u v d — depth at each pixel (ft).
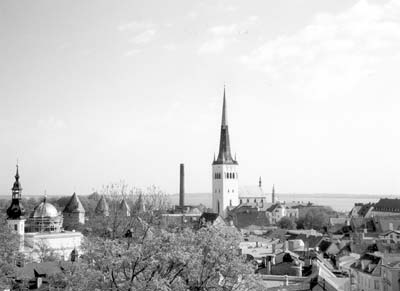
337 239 627.46
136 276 181.06
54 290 244.01
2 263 298.97
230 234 217.97
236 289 207.62
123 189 449.89
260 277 212.23
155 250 184.65
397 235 562.25
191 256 189.88
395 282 316.19
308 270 368.27
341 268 435.53
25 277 322.96
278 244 567.59
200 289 202.59
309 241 629.51
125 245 210.38
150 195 437.99
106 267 178.29
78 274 188.14
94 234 354.74
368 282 341.41
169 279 188.75
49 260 448.65
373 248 472.44
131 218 357.20
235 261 208.33
